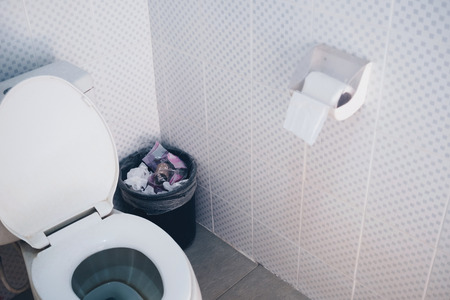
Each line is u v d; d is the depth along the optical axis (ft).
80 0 5.49
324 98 4.31
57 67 5.29
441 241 4.63
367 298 5.63
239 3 5.02
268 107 5.35
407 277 5.11
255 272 6.56
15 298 6.30
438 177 4.37
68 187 5.00
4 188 4.62
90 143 5.01
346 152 4.91
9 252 5.98
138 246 4.97
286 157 5.49
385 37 4.13
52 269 4.76
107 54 5.96
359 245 5.34
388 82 4.29
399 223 4.87
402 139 4.44
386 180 4.75
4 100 4.42
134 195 6.09
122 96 6.34
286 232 6.04
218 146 6.24
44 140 4.73
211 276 6.49
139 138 6.82
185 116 6.45
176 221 6.38
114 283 5.29
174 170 6.49
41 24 5.32
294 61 4.86
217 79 5.72
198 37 5.64
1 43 5.14
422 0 3.79
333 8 4.35
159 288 4.83
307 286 6.22
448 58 3.85
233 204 6.53
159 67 6.40
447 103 4.02
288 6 4.65
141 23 6.11
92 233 5.05
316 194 5.44
